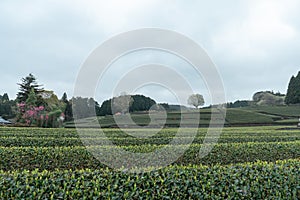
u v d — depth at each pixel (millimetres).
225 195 4887
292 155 10406
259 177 5273
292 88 59781
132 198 4547
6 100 46375
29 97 29156
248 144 10539
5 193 4344
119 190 4617
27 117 27016
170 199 4695
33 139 11977
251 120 36656
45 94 32531
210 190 4902
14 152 8570
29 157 8594
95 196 4387
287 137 14586
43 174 4973
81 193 4391
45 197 4270
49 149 8906
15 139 11844
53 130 17266
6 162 8391
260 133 17031
